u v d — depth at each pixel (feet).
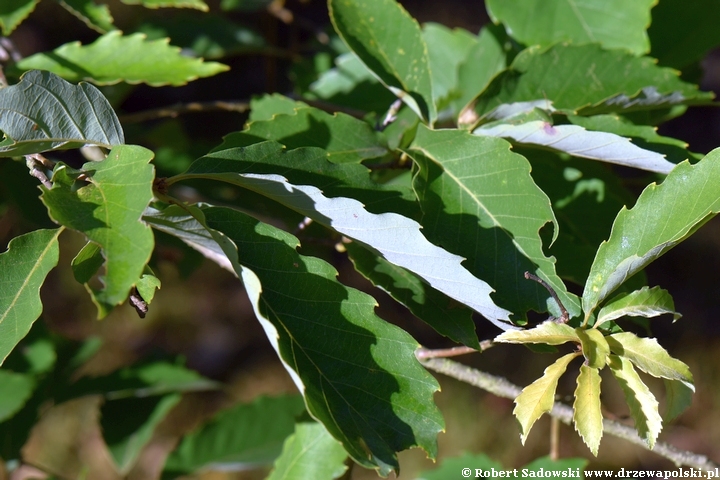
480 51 3.84
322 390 3.17
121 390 4.08
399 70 3.50
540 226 3.28
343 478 3.61
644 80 3.54
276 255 3.21
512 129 3.36
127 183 3.11
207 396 9.98
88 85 3.23
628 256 3.24
